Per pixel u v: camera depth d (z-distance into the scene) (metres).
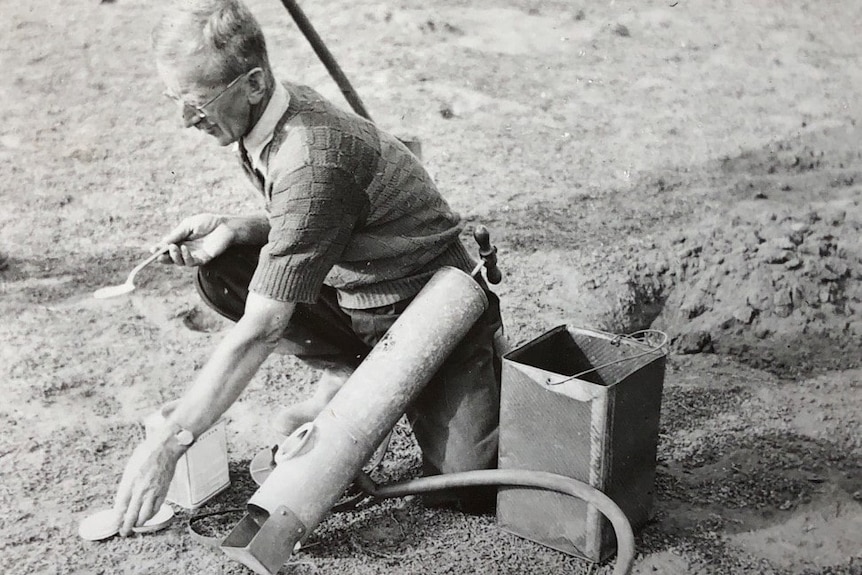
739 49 12.28
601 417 4.62
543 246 8.23
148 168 9.75
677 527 5.24
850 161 9.82
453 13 13.07
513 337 6.93
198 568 4.85
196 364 6.84
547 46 12.25
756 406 6.41
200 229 5.23
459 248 5.22
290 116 4.54
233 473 5.60
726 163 9.75
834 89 11.34
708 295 7.43
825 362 6.91
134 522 4.42
